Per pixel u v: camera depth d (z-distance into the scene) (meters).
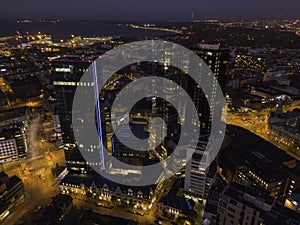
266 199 131.62
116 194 179.62
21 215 170.00
